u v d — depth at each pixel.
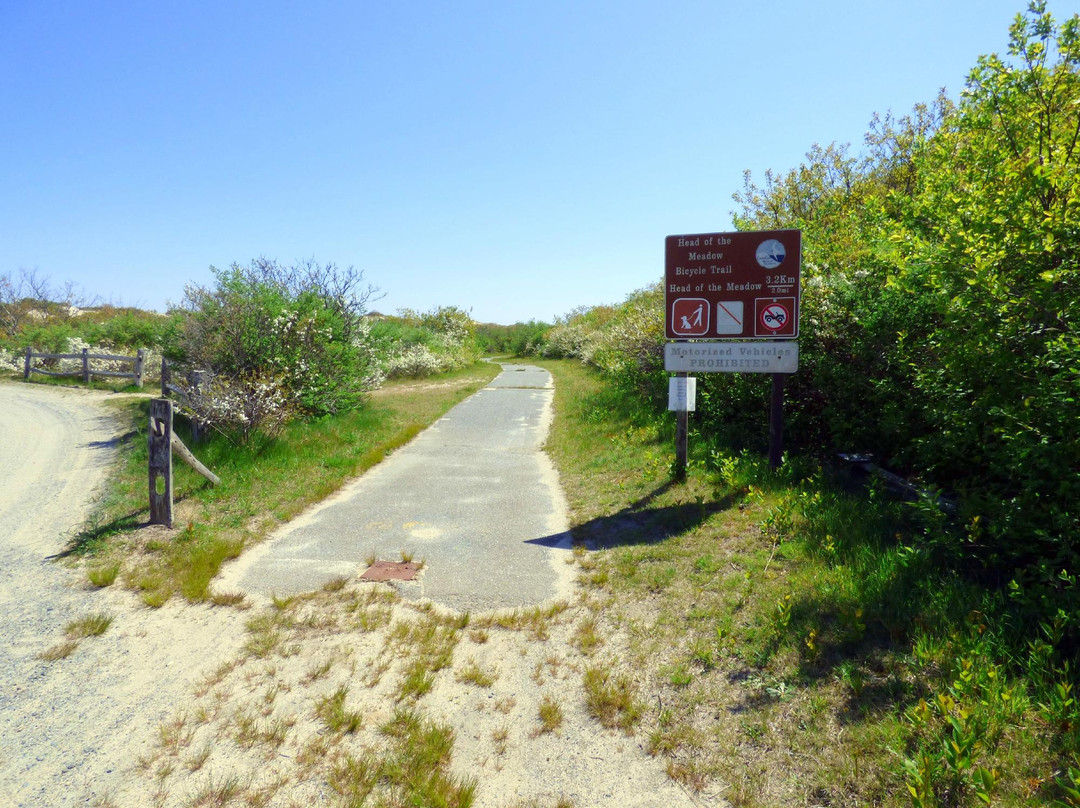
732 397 8.42
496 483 8.09
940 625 3.35
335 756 3.00
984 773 2.25
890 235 4.80
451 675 3.69
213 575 5.14
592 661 3.76
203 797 2.74
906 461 6.05
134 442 9.66
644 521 5.98
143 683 3.64
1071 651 3.04
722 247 6.60
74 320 28.55
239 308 11.00
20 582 5.02
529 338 42.62
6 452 9.55
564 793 2.74
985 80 4.30
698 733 3.02
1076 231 3.48
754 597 4.13
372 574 5.11
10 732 3.21
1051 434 3.56
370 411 13.12
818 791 2.56
